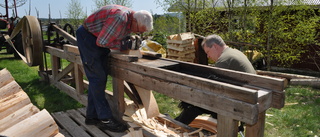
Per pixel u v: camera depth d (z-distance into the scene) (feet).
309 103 17.16
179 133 9.96
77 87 14.23
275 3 28.12
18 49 30.99
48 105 15.19
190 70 9.22
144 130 9.68
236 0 30.12
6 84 8.19
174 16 35.99
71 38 14.24
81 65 12.92
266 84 7.01
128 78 9.61
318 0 27.04
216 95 6.55
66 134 10.93
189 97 7.23
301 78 19.36
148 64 9.24
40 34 16.87
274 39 29.25
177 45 23.30
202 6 32.60
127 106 11.41
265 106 6.59
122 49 9.99
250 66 9.29
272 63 34.06
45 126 5.89
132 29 9.53
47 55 36.32
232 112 6.25
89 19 9.48
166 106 16.28
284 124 13.87
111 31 8.89
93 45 9.71
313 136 12.47
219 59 9.41
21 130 5.67
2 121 6.76
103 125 10.57
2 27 32.94
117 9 9.09
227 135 6.56
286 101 17.71
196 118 11.55
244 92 5.96
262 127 7.75
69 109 14.49
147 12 9.31
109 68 10.64
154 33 36.37
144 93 10.23
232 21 31.40
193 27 33.37
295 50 28.53
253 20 29.37
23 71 24.27
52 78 18.39
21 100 7.52
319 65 30.76
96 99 10.33
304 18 27.78
